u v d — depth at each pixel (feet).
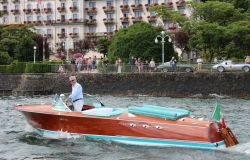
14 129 75.31
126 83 179.63
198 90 172.24
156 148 59.93
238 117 94.17
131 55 228.84
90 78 183.21
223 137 59.72
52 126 65.98
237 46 200.64
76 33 360.69
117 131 62.44
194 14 208.44
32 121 67.92
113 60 234.79
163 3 336.29
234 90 168.66
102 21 356.79
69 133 64.95
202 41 200.44
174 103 134.00
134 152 58.23
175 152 57.88
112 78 181.16
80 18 360.07
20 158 55.93
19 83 193.16
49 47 348.79
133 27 237.25
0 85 194.49
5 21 374.43
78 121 64.03
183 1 329.31
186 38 264.93
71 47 357.00
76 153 58.03
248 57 176.86
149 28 234.17
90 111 63.93
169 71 179.63
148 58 227.81
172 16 217.97
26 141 64.95
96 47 327.47
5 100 145.69
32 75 190.70
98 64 186.39
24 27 297.33
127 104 128.67
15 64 195.52
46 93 188.14
